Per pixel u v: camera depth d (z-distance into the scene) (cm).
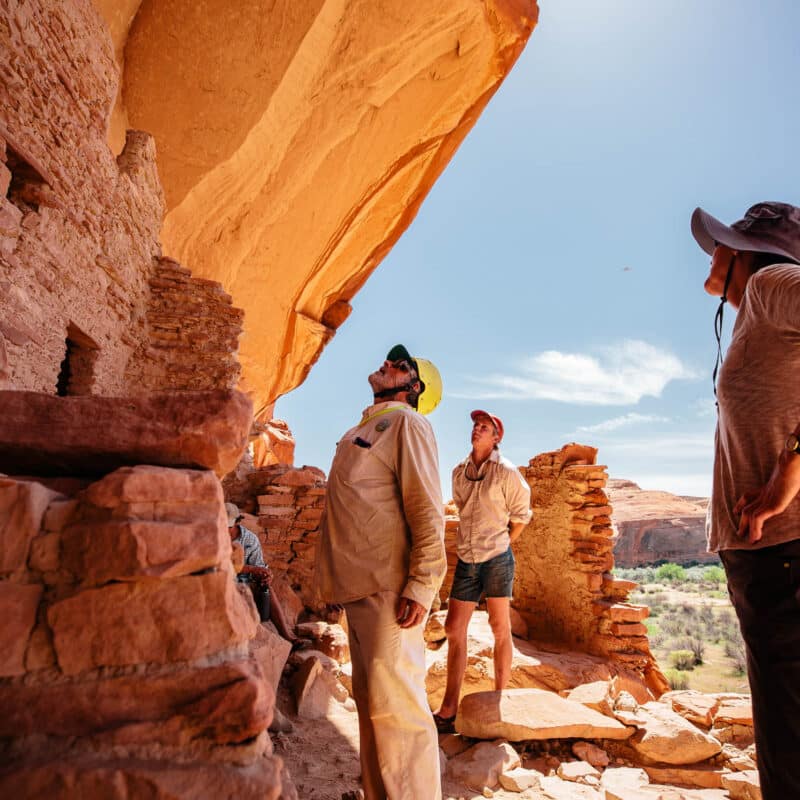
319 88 943
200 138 862
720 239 192
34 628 99
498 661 394
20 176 335
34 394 119
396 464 220
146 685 97
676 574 4088
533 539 727
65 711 95
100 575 99
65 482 119
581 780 295
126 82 823
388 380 250
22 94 316
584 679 497
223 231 1027
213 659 103
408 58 1032
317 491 739
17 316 325
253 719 96
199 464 121
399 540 214
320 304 1507
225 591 105
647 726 341
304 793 241
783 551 161
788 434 163
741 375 175
